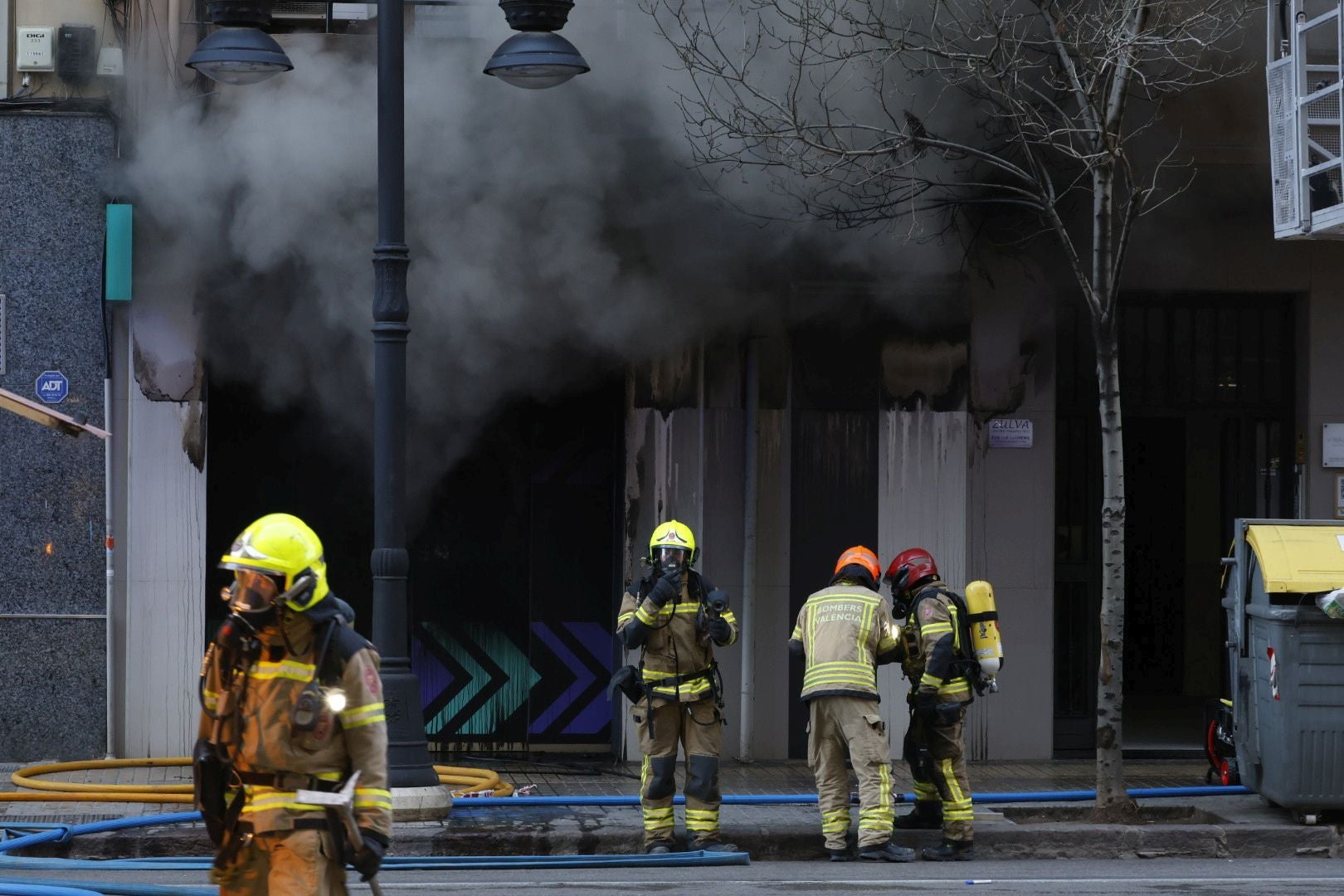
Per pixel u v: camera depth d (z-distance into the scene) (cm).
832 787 1575
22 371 2022
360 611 2152
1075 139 2019
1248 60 2100
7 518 2022
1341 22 1756
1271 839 1664
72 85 2012
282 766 763
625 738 2148
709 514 2148
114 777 1909
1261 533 1680
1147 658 2817
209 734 773
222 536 2116
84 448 2030
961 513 2173
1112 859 1641
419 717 1630
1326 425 2225
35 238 2019
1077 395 2255
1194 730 2416
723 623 1551
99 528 2031
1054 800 1816
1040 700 2191
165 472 2044
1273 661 1661
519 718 2192
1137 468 2802
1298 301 2253
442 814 1619
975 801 1798
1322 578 1639
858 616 1566
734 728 2152
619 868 1511
